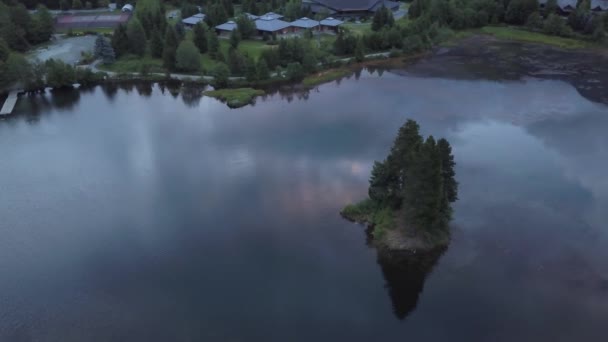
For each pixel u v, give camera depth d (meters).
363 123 115.31
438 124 112.31
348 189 87.69
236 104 130.75
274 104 131.62
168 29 158.62
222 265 70.06
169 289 65.69
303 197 85.88
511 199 82.69
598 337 56.88
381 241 73.44
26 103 136.00
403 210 74.06
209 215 81.56
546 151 98.31
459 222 77.25
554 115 115.62
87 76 149.62
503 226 76.19
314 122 117.44
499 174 90.12
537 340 56.78
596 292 63.09
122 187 90.62
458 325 59.31
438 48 181.75
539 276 66.19
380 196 78.88
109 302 63.62
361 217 79.06
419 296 64.00
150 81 153.12
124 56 166.38
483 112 119.12
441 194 70.81
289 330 59.12
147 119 123.31
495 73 150.38
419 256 70.75
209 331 59.06
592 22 184.00
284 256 71.75
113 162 100.44
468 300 62.94
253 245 74.12
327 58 160.75
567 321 59.12
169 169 96.94
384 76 152.25
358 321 60.34
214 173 94.81
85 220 80.81
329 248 73.38
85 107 132.88
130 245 74.50
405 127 75.62
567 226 75.88
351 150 101.69
